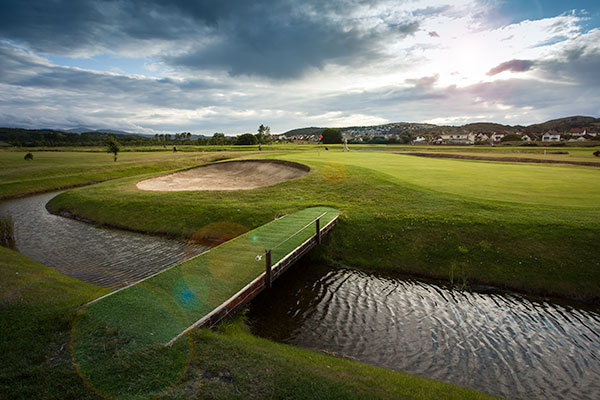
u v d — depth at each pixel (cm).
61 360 593
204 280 993
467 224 1510
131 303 832
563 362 798
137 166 4616
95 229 1991
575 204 1634
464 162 3719
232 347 658
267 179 3069
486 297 1146
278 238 1411
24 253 1557
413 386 605
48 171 3991
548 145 9200
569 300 1116
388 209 1812
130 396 506
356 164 3250
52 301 836
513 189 2020
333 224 1681
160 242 1731
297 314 1012
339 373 618
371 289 1205
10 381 534
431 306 1078
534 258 1271
